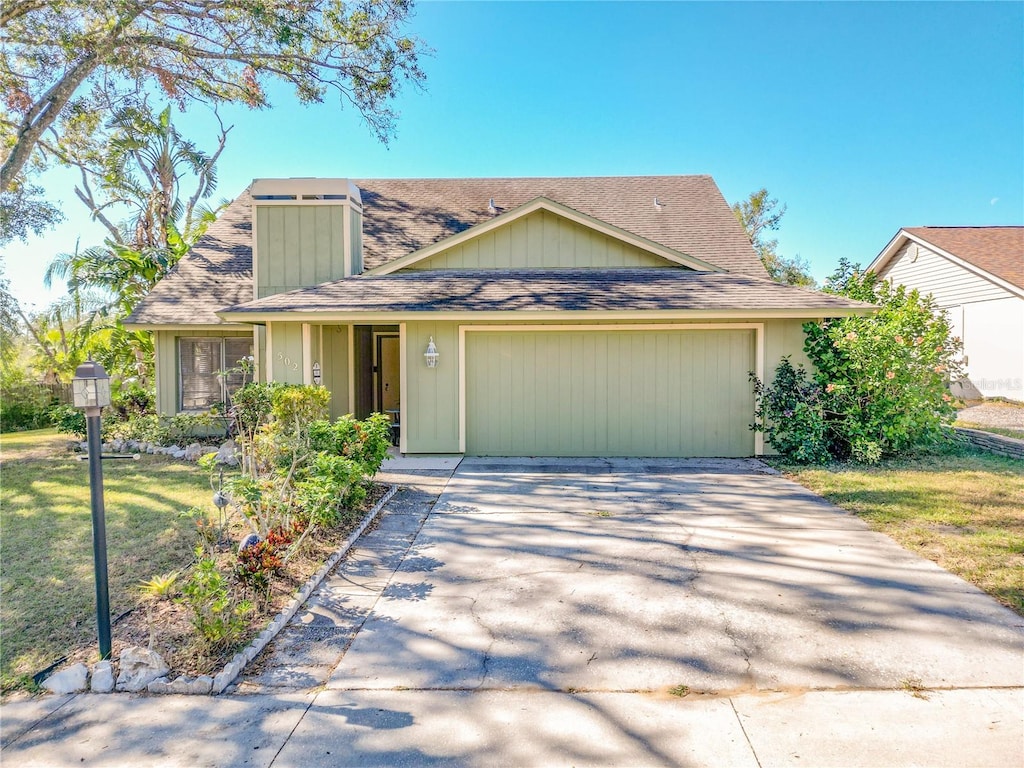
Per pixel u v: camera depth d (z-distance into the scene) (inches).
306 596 172.6
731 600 168.7
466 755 104.6
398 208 577.0
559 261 438.6
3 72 439.5
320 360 404.2
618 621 156.6
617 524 244.2
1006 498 268.2
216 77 475.2
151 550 210.8
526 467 360.2
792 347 381.1
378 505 267.6
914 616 156.1
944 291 735.7
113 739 109.3
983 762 100.7
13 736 110.0
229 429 432.5
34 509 269.3
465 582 184.9
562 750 105.6
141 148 730.2
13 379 678.5
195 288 494.0
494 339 393.7
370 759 103.6
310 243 447.2
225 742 108.4
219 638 136.6
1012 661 133.3
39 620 155.5
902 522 236.7
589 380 393.1
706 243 524.1
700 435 391.2
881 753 103.3
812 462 361.7
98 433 133.7
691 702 119.6
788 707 117.3
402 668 134.2
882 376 356.2
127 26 398.3
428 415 393.7
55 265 625.9
